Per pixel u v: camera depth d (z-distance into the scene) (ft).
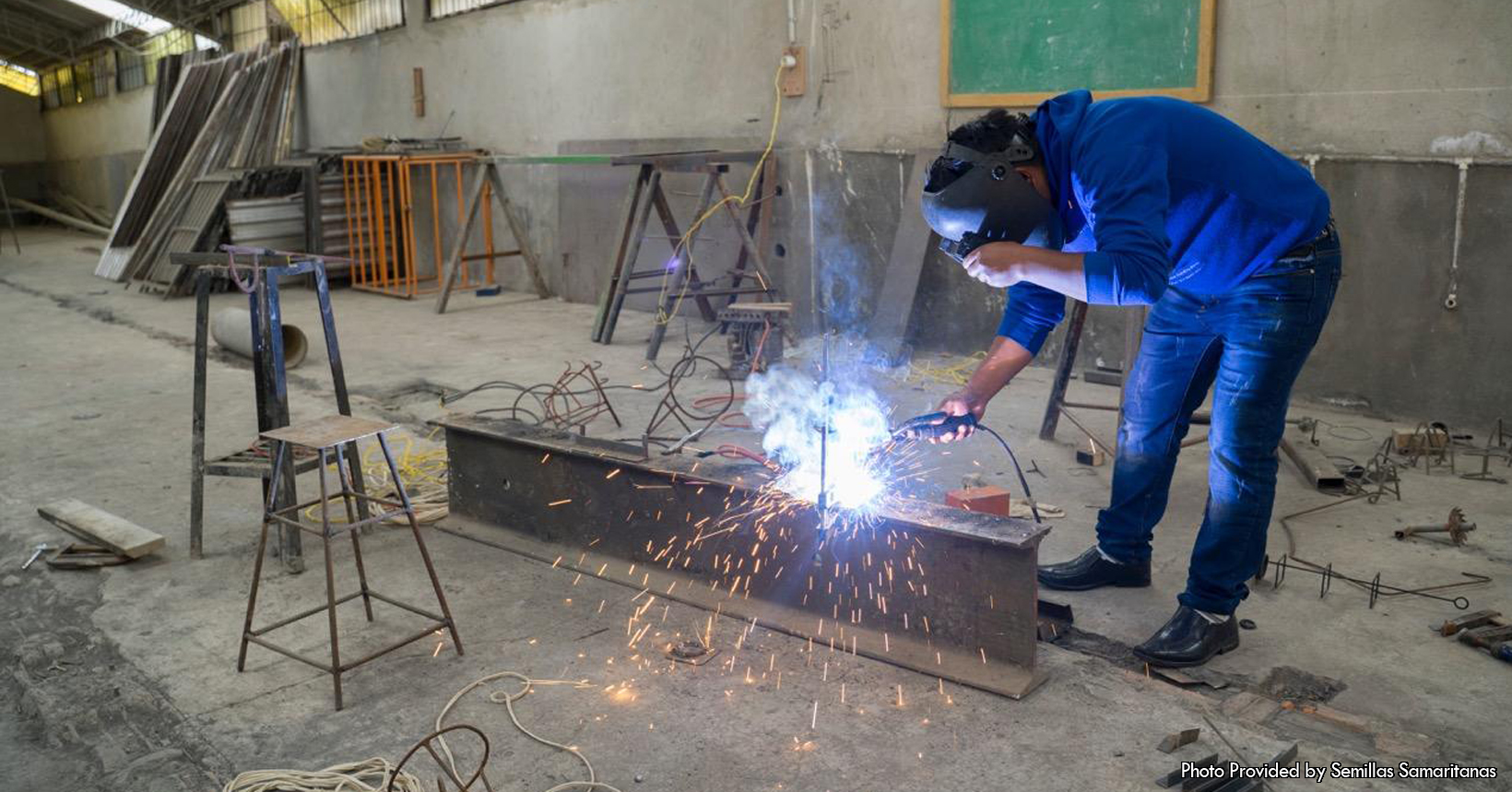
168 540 14.08
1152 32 20.20
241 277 13.84
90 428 19.65
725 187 28.60
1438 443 16.53
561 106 33.42
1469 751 8.76
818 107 26.27
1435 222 17.66
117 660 10.91
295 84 44.80
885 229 25.41
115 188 68.13
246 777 8.66
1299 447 16.11
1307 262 9.32
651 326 29.25
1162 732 9.11
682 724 9.43
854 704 9.66
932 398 20.68
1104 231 8.27
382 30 40.68
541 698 9.91
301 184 38.09
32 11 64.85
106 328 30.37
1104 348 22.12
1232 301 9.69
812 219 26.96
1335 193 18.63
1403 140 17.76
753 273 25.75
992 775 8.56
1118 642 10.76
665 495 11.97
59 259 49.19
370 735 9.42
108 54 66.44
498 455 13.51
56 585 12.75
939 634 10.25
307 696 10.11
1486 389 17.58
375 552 13.50
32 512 15.28
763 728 9.32
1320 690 9.80
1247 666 10.23
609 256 32.53
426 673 10.44
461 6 36.78
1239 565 10.12
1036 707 9.51
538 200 34.91
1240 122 19.58
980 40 22.72
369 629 11.45
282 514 12.74
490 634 11.20
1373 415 18.89
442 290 32.07
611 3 30.94
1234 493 9.94
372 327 29.78
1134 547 11.78
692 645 10.70
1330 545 13.10
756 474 11.39
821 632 10.81
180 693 10.21
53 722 9.78
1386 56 17.71
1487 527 13.53
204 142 41.98
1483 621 10.85
